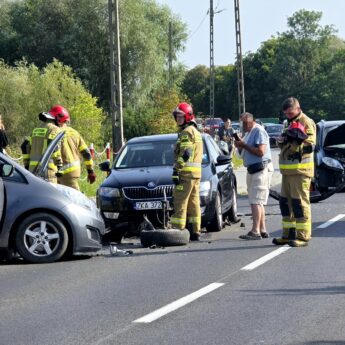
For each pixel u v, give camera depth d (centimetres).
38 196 2905
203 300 2159
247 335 1783
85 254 3067
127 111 12962
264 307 2061
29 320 1978
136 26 13538
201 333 1809
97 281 2500
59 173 3438
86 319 1972
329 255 2878
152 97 13888
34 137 3581
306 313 1984
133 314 2014
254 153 3350
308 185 3139
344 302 2102
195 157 3328
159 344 1725
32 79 10581
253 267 2667
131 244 3400
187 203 3356
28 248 2897
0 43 13938
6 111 10638
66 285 2445
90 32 13475
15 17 13988
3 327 1912
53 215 2906
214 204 3650
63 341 1769
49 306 2139
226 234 3634
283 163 3141
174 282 2441
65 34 13638
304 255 2897
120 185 3556
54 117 3584
